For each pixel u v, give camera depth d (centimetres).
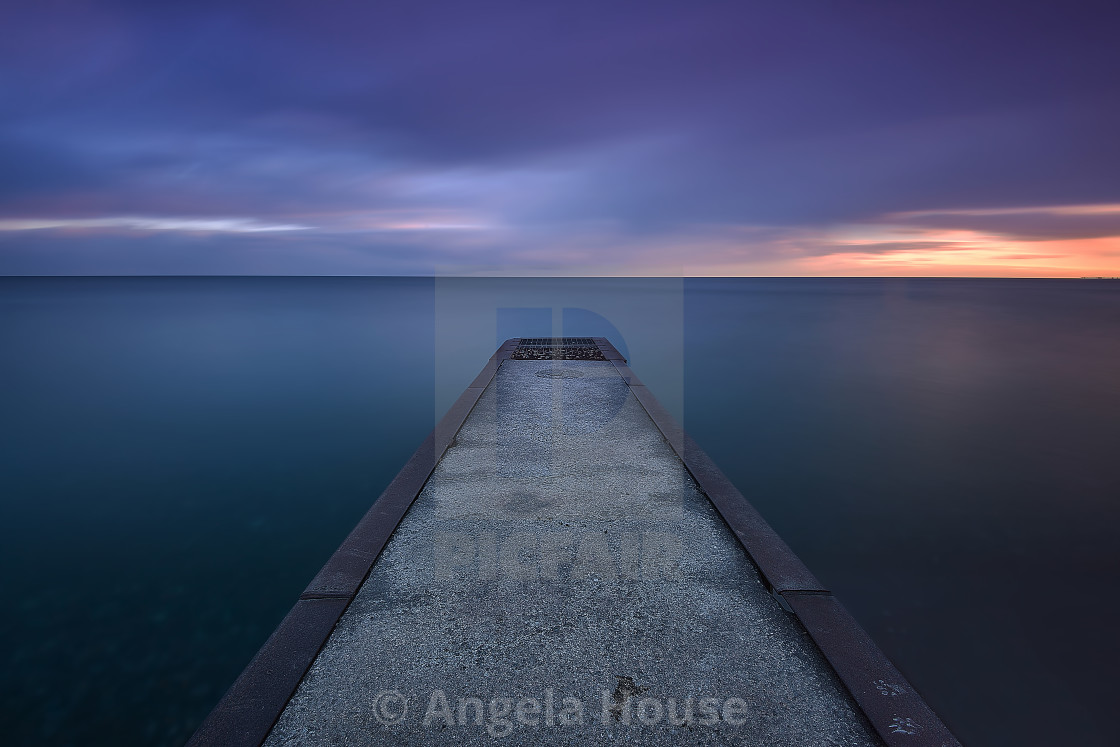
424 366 1272
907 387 1077
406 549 285
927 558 451
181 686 304
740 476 625
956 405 935
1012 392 1041
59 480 622
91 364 1345
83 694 297
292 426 823
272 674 196
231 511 538
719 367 1266
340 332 1952
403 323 2230
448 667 203
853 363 1343
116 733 271
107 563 441
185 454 702
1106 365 1333
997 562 445
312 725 177
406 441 750
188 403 963
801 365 1302
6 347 1644
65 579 417
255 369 1262
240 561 444
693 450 426
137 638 346
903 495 572
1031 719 287
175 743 265
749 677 199
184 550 462
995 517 525
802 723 179
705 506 336
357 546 282
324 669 202
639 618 231
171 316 2672
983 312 3055
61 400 992
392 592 248
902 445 729
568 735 173
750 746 170
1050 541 477
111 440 763
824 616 228
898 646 344
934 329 2131
